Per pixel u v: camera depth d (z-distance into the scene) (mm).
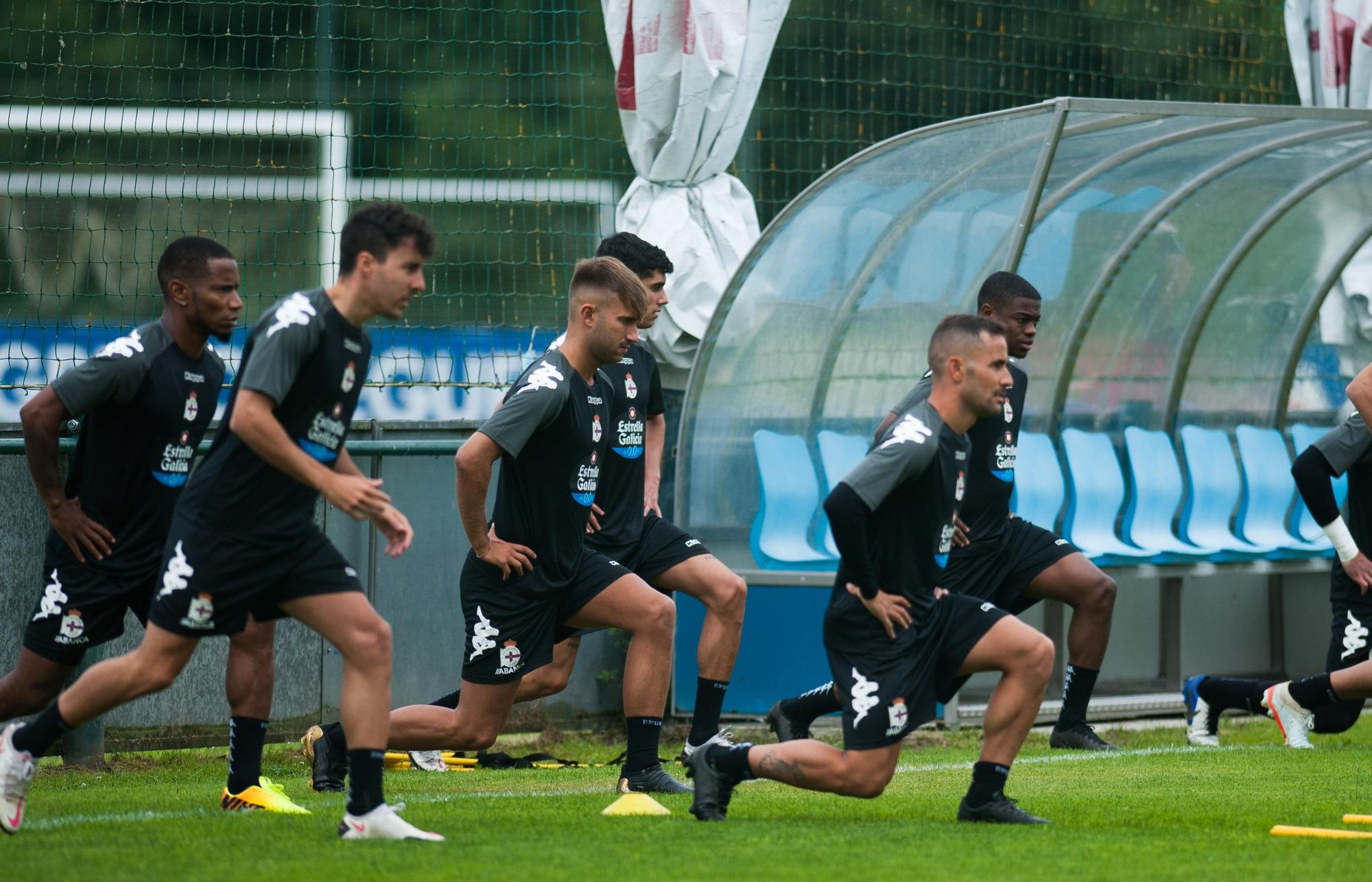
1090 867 14477
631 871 13953
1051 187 30203
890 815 18359
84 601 18391
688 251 31375
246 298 32031
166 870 13891
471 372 31312
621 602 19859
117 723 25172
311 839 15641
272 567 15266
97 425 18344
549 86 45875
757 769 17016
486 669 19266
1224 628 35406
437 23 48469
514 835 16109
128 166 34469
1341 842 16266
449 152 44062
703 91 31141
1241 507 34500
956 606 17094
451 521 28656
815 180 31422
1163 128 29078
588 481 19453
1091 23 37938
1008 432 25016
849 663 16672
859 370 30828
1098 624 25781
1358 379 24156
